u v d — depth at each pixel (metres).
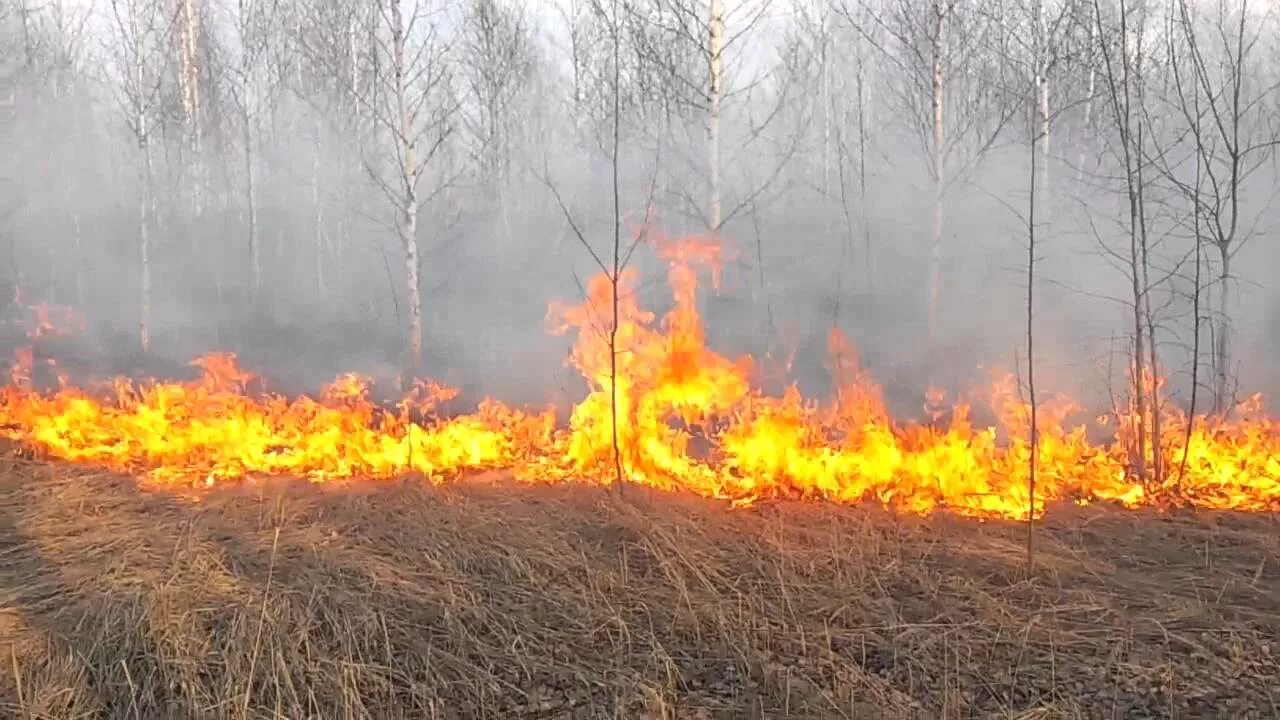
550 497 7.11
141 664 4.43
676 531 6.17
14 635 4.71
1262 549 6.08
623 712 4.23
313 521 6.48
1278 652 4.70
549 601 5.28
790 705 4.35
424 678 4.54
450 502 6.78
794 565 5.74
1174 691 4.37
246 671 4.37
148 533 6.17
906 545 6.12
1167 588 5.53
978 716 4.20
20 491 7.21
